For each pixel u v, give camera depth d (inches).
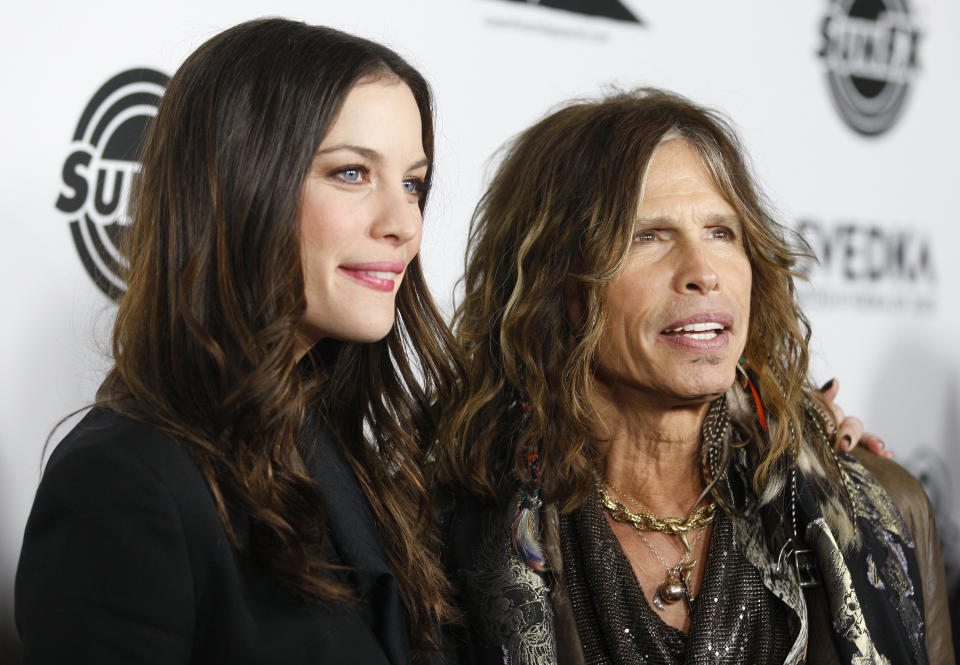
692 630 61.6
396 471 64.0
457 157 103.7
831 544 62.8
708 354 61.9
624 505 66.5
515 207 70.8
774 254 66.5
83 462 45.3
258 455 49.4
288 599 49.9
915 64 137.9
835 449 73.0
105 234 83.6
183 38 87.8
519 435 68.5
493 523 66.3
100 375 82.4
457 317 76.8
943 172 140.6
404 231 52.2
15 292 78.7
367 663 50.6
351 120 51.0
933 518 73.4
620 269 63.0
